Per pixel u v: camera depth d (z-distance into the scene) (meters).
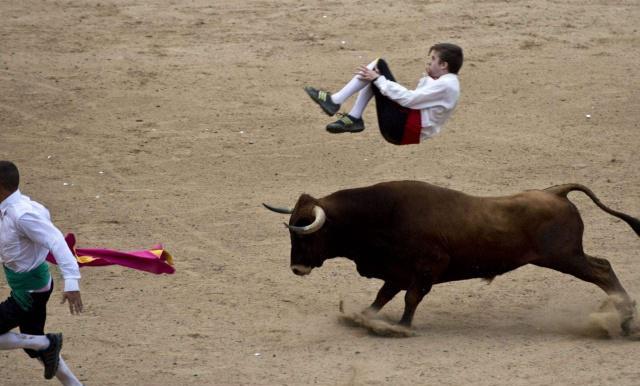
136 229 38.22
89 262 25.98
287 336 28.52
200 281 33.22
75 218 39.38
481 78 56.66
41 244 22.45
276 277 33.66
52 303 31.28
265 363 26.42
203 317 30.09
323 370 25.75
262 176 44.38
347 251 28.80
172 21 66.38
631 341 27.89
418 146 47.81
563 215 28.28
